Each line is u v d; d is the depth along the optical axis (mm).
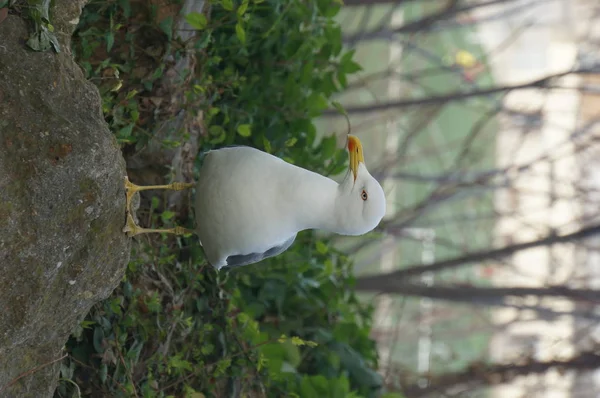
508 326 22156
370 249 22188
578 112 21672
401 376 16766
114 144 4930
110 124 6434
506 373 15938
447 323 22859
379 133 22000
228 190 5645
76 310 5082
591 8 25234
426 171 23562
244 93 8391
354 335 10375
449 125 23859
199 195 5840
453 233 23641
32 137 4352
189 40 7027
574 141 21516
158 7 6770
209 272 7617
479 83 25734
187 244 7316
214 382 7625
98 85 6316
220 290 7676
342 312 10383
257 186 5621
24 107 4383
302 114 8867
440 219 21406
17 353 4758
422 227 20984
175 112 6949
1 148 4223
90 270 4938
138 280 6758
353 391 9016
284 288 9469
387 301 21781
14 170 4258
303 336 9742
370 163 21453
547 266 22766
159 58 6801
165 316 6930
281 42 8656
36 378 5070
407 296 17203
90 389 6355
